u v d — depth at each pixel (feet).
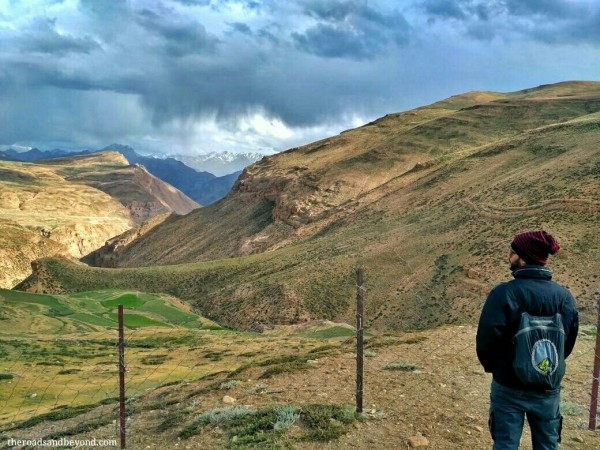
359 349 29.94
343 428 27.37
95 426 36.63
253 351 110.73
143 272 488.85
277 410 30.04
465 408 31.19
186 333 195.31
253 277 383.86
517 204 292.20
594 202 241.96
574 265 198.18
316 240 458.09
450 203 373.61
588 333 57.21
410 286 256.73
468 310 215.10
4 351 132.98
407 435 26.78
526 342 15.58
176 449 27.66
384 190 528.22
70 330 239.30
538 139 442.91
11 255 598.75
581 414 30.50
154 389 52.16
